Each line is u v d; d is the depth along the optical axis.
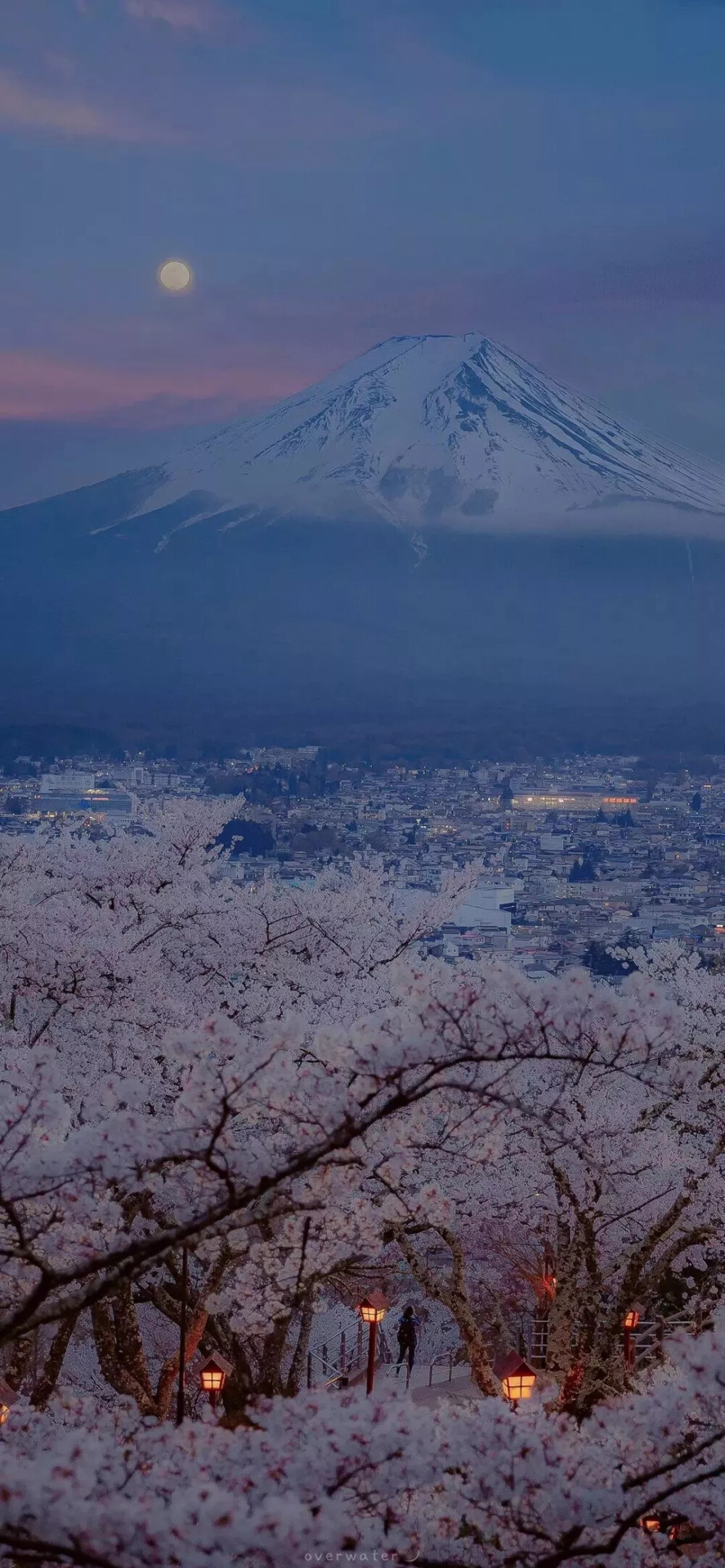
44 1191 5.71
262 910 14.68
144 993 12.48
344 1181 7.35
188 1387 12.87
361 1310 13.24
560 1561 5.74
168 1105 12.43
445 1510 5.96
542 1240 13.92
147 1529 4.66
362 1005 13.65
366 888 15.25
